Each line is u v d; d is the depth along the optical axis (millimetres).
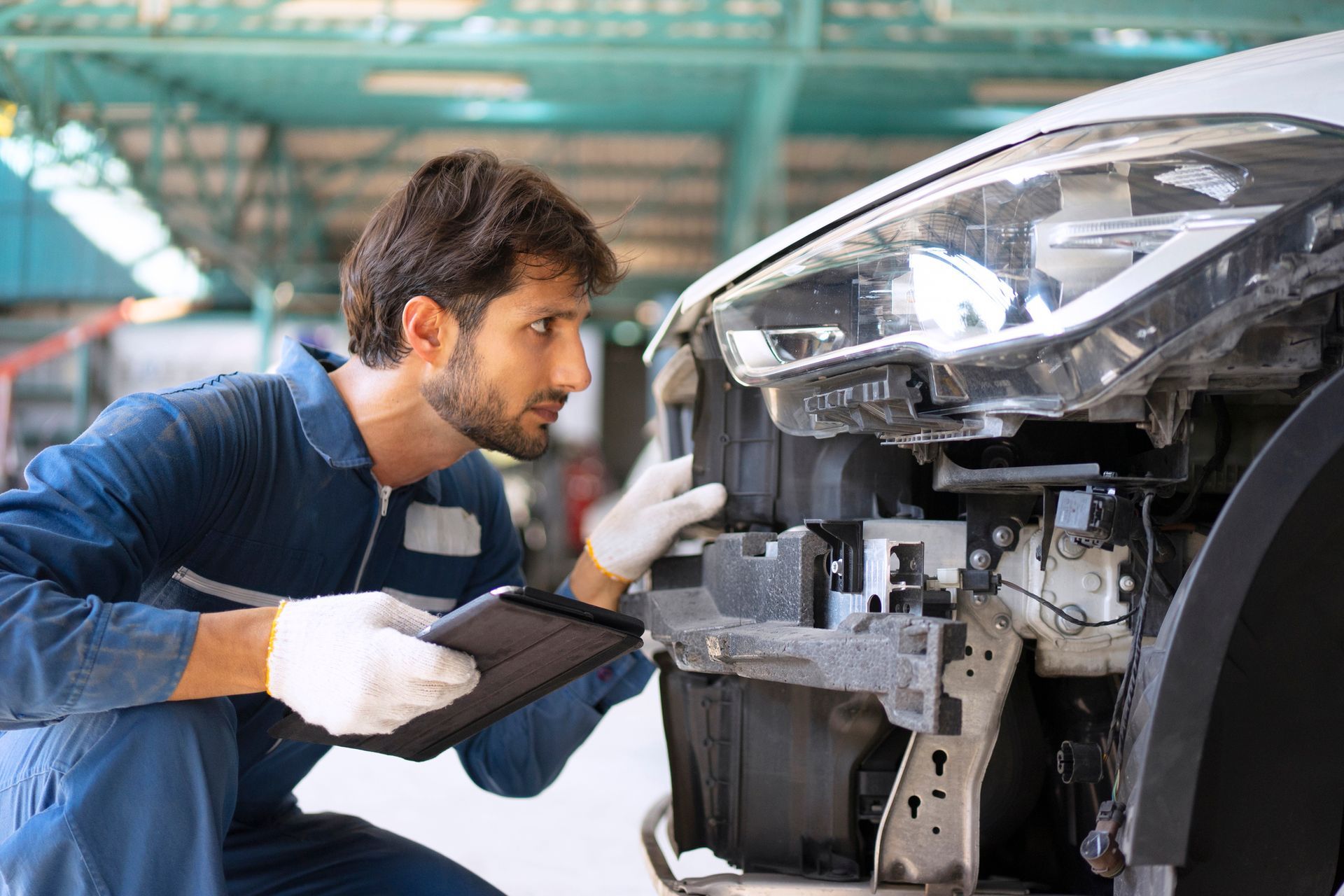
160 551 1229
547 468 11898
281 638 1068
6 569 1059
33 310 15062
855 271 1185
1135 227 990
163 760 1100
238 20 7789
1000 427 1072
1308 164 954
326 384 1354
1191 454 1309
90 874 1081
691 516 1450
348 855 1446
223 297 15555
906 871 1238
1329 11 5582
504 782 1626
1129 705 1040
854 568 1222
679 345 1512
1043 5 5719
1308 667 1007
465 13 7645
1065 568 1215
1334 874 1030
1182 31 5723
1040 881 1446
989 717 1228
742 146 12359
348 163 14016
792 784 1370
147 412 1213
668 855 2510
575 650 1183
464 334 1264
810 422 1287
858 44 7789
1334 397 924
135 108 12344
